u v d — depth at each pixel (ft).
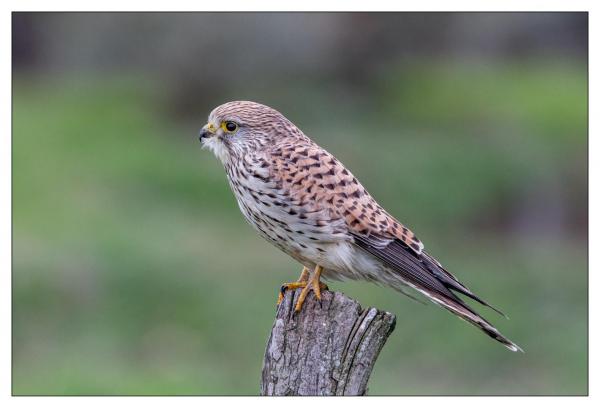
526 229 63.05
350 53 82.43
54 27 89.35
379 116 79.51
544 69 89.35
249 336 44.98
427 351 42.42
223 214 60.08
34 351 43.73
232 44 79.10
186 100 80.89
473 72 87.92
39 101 81.87
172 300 47.60
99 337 45.09
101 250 50.65
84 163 66.80
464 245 58.75
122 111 78.74
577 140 71.00
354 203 22.53
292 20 79.51
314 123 77.71
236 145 23.29
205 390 39.34
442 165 64.64
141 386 39.06
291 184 22.45
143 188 63.10
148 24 81.76
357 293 44.93
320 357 19.42
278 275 49.83
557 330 44.93
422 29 87.25
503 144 68.74
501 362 42.57
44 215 57.21
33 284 47.70
